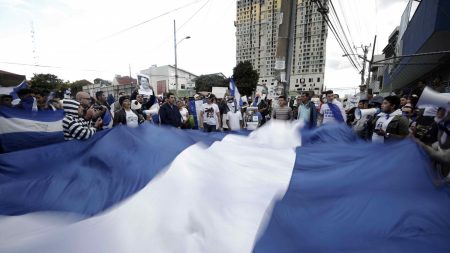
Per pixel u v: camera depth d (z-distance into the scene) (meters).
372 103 7.60
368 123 5.36
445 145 3.36
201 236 1.56
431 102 3.35
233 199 1.89
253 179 2.22
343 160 2.71
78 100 5.03
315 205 1.90
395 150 2.41
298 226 1.70
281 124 4.24
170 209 1.71
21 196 2.17
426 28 9.82
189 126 9.18
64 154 3.10
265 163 2.62
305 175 2.37
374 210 1.81
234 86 10.86
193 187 1.89
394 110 4.36
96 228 1.57
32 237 1.51
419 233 1.64
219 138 3.62
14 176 2.79
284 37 7.36
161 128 3.10
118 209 1.73
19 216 1.82
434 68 16.11
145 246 1.47
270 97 12.80
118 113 5.37
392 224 1.70
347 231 1.66
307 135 4.02
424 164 2.23
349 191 2.05
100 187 2.16
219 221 1.66
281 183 2.21
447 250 1.50
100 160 2.49
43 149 3.19
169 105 6.71
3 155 3.08
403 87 27.44
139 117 6.18
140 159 2.33
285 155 2.86
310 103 7.14
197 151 2.44
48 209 1.95
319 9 9.08
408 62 14.98
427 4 9.71
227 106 9.62
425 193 1.98
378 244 1.55
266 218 1.71
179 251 1.46
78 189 2.19
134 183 2.09
